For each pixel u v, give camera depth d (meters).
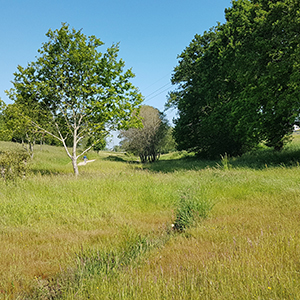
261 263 3.62
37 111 18.22
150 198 9.78
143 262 4.36
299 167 13.36
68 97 18.58
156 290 3.10
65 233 6.48
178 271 3.57
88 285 3.55
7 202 9.22
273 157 20.17
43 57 17.70
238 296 2.84
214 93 27.38
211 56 28.39
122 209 8.73
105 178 13.18
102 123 18.50
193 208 7.20
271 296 2.78
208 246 4.83
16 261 4.79
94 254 4.58
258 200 8.41
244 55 20.12
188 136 36.09
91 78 17.98
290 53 17.61
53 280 4.05
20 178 13.39
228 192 9.88
